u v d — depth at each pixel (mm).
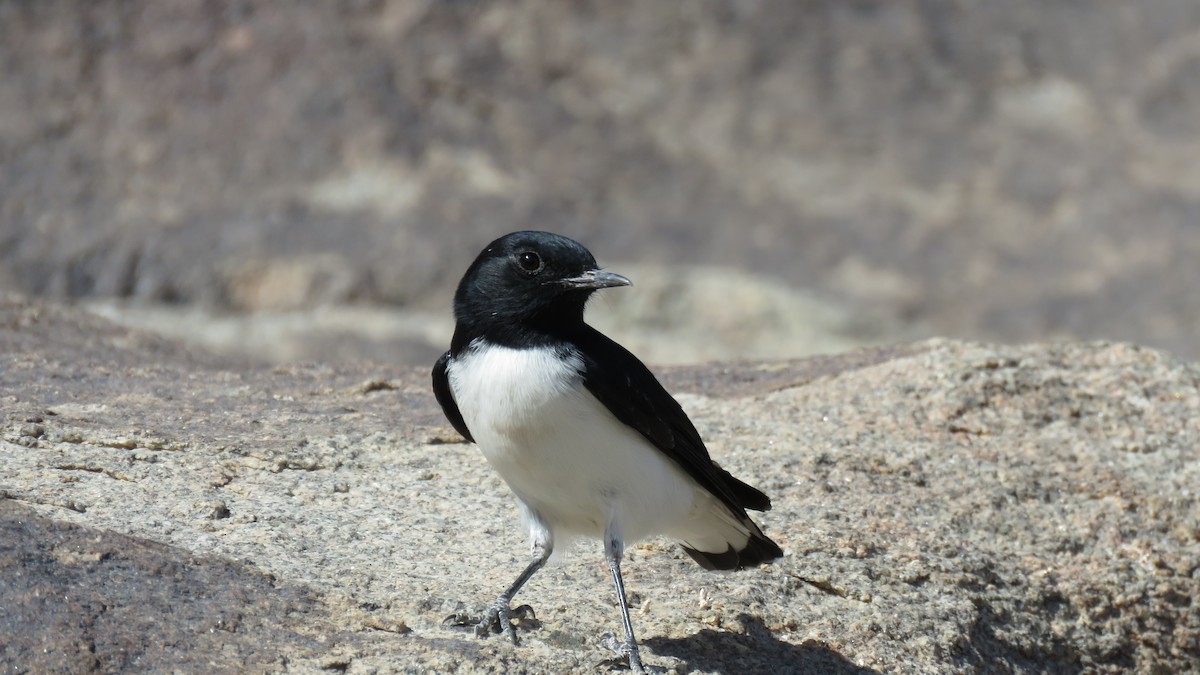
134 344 13570
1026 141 25734
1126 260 23172
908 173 24672
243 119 22547
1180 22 28234
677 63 25938
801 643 8344
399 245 20500
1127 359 12383
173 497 8875
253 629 7301
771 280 21359
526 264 7539
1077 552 10023
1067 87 27047
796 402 11711
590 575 8773
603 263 21078
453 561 8617
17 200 20641
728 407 11625
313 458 9812
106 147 21875
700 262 21594
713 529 8422
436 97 23516
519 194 22141
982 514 10156
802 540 9344
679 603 8484
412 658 7211
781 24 27109
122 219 20469
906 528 9758
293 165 21906
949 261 22703
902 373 12047
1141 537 10227
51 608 7117
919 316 21312
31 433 9430
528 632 7785
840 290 21562
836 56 26875
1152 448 11125
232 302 19656
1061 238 23609
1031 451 10992
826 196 23797
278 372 12648
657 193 23000
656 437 7695
